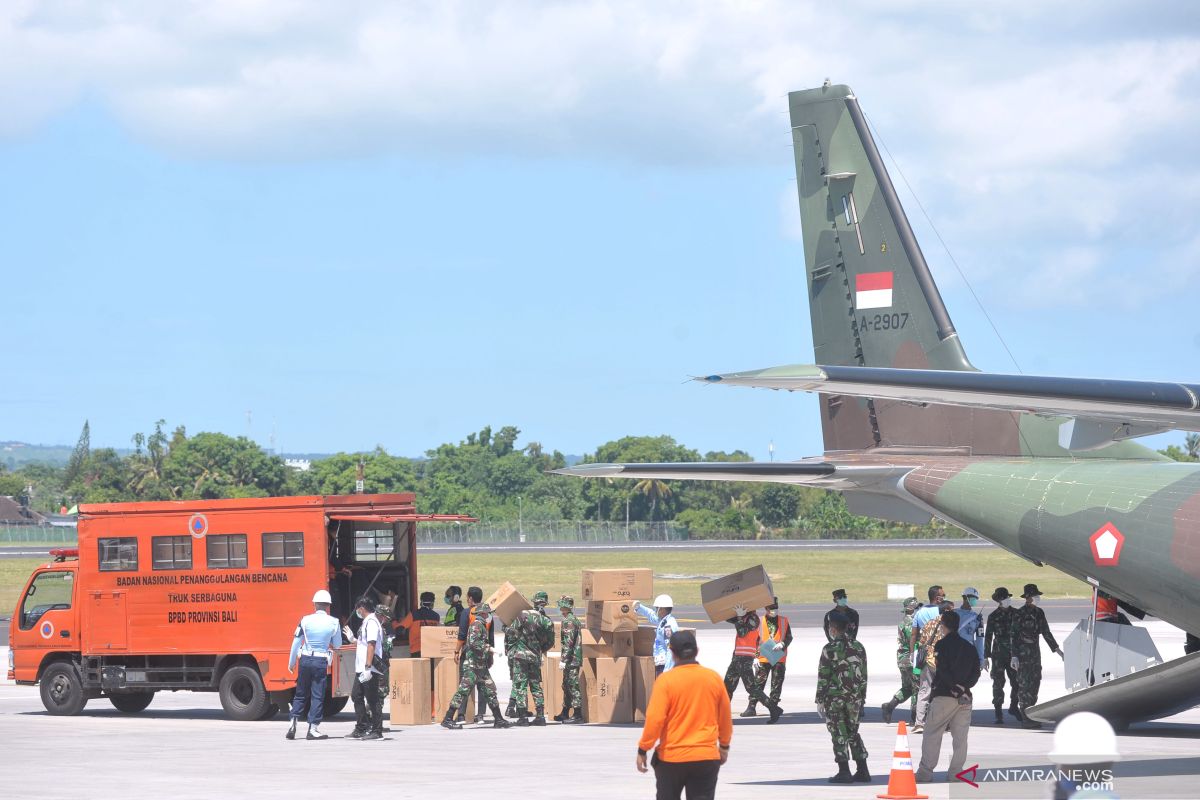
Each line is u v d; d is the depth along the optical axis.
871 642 70.06
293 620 40.75
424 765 30.83
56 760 32.31
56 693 44.06
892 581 127.06
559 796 25.78
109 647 42.81
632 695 39.97
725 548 179.25
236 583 41.44
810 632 77.06
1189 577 31.83
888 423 39.84
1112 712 35.25
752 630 40.31
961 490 37.41
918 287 40.00
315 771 29.92
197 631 41.88
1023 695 38.06
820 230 41.62
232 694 41.91
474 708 41.72
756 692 40.28
